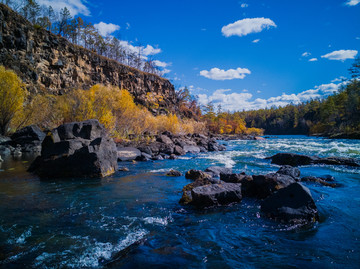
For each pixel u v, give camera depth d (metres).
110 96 16.30
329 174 7.58
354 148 15.72
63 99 15.59
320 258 2.67
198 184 5.64
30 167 8.20
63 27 50.50
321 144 20.58
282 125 107.69
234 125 73.31
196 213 4.24
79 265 2.54
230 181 6.03
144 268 2.47
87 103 14.43
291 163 9.69
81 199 5.01
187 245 3.00
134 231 3.43
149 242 3.08
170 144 15.70
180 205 4.71
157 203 4.81
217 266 2.51
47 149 7.98
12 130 16.36
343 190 5.63
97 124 9.76
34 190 5.70
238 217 4.03
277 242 3.08
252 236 3.27
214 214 4.18
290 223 3.68
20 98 15.63
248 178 5.69
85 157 7.39
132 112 18.50
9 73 15.19
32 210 4.28
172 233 3.37
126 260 2.63
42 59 30.25
